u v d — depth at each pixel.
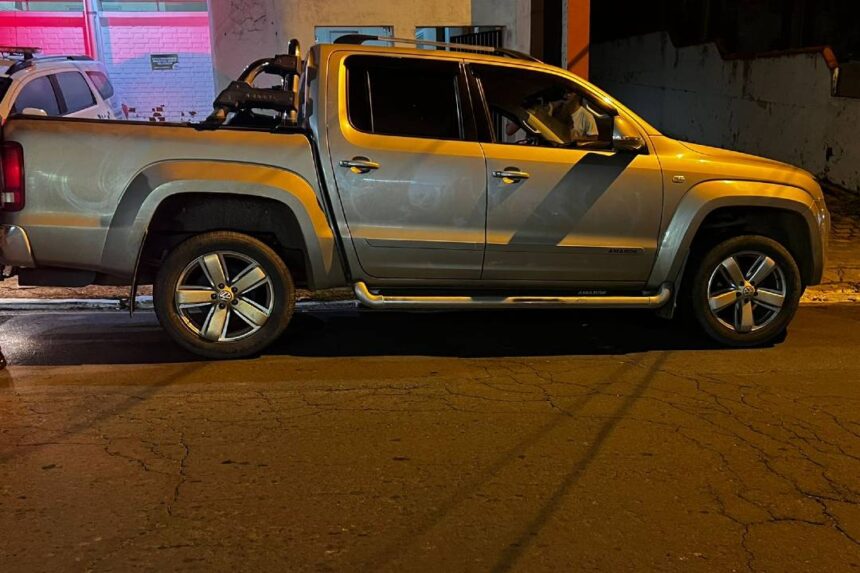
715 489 3.65
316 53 5.29
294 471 3.76
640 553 3.12
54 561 2.99
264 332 5.36
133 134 4.93
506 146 5.36
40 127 4.86
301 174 5.11
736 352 5.80
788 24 16.09
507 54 5.80
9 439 4.05
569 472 3.79
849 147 11.46
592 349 5.82
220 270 5.21
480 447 4.06
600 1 19.78
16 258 4.90
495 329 6.32
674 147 5.66
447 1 10.49
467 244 5.32
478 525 3.30
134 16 12.45
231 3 10.02
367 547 3.13
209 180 4.94
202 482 3.63
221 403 4.60
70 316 6.59
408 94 5.29
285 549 3.10
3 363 5.15
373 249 5.25
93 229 4.90
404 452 3.99
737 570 3.01
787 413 4.57
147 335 5.98
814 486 3.69
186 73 12.81
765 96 13.34
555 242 5.43
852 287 7.87
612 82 19.72
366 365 5.36
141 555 3.04
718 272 5.79
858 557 3.11
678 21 16.84
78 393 4.73
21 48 9.28
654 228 5.56
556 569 3.01
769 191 5.68
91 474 3.69
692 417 4.49
